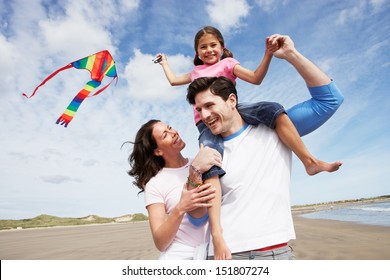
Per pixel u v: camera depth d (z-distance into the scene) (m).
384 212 19.11
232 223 1.96
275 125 2.09
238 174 1.98
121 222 44.59
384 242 6.95
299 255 5.91
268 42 2.05
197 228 2.28
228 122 2.06
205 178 2.01
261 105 2.11
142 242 9.76
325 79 2.03
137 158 2.55
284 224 1.97
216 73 3.22
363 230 9.69
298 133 2.07
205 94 2.03
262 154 2.04
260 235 1.89
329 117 2.13
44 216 43.53
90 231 20.38
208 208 2.00
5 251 9.74
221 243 1.88
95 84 3.12
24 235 19.59
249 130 2.13
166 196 2.37
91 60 3.12
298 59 1.99
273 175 2.03
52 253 8.38
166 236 2.09
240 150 2.05
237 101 2.15
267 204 1.96
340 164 1.95
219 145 2.10
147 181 2.49
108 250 8.20
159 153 2.50
